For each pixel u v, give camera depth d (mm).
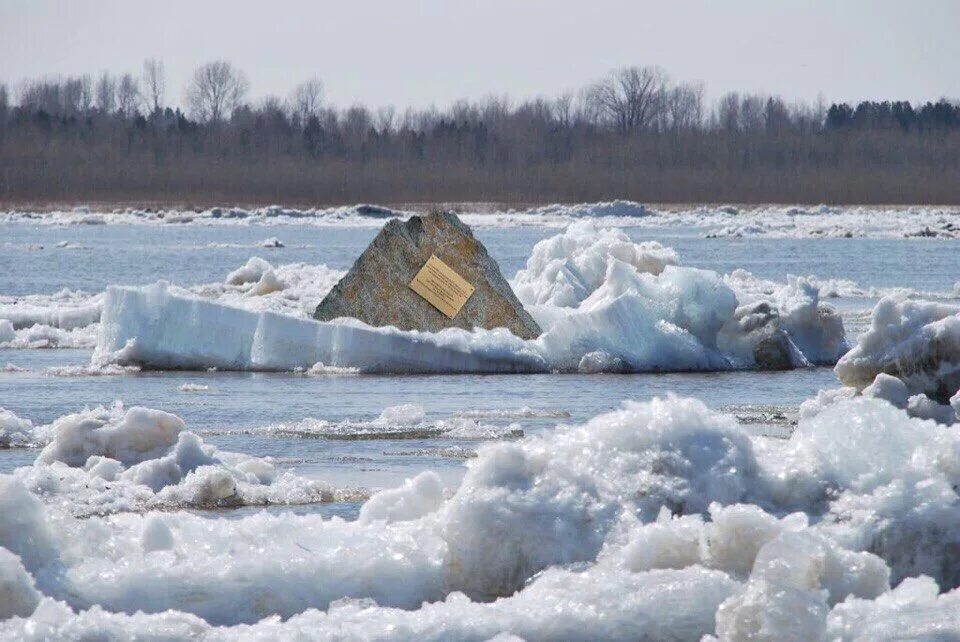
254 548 26016
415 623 22250
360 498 35031
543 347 64375
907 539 26359
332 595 24969
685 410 28750
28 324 81312
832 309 71000
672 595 22891
